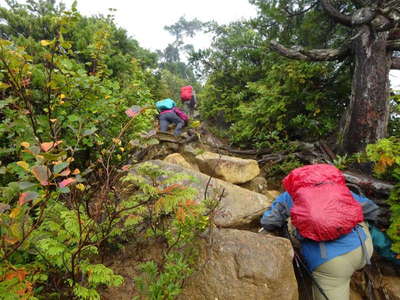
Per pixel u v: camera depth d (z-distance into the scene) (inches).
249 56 309.9
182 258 81.7
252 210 122.6
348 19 183.2
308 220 84.9
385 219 119.6
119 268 87.5
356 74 175.6
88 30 217.2
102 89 111.3
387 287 102.8
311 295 99.3
